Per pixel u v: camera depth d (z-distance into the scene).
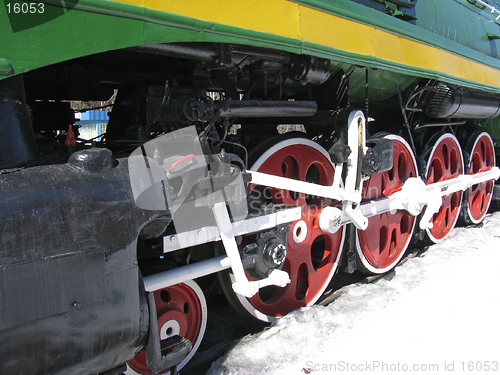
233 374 2.04
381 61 2.50
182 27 1.43
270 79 2.62
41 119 2.61
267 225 2.15
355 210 2.75
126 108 2.49
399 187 3.55
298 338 2.35
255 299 2.52
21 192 1.19
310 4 1.98
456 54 3.45
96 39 1.23
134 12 1.29
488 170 5.10
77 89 2.54
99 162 1.36
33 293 1.18
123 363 1.54
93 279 1.29
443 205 4.36
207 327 2.75
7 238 1.14
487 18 4.91
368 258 3.30
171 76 2.41
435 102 3.58
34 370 1.22
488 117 4.50
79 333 1.28
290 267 2.69
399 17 3.17
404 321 2.60
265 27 1.75
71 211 1.25
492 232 4.70
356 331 2.47
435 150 4.02
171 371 1.71
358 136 2.67
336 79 2.84
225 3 1.58
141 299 1.47
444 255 3.79
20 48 1.11
